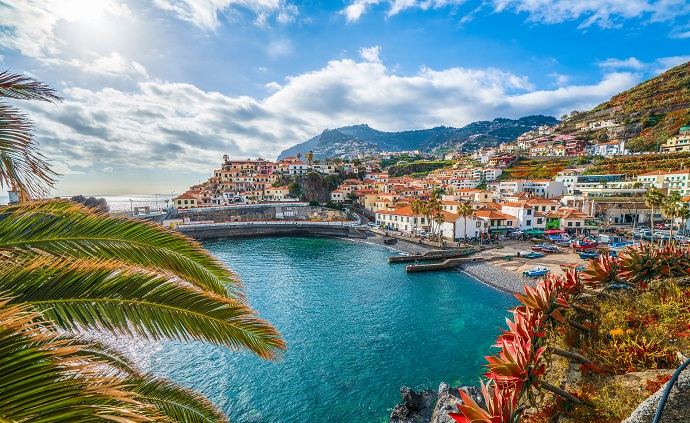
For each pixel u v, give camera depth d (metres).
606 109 182.38
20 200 4.47
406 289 40.00
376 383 20.80
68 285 3.60
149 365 22.80
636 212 75.19
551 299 8.09
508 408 4.96
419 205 71.81
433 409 17.61
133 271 4.08
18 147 4.36
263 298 36.91
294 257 59.91
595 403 6.35
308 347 25.38
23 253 3.91
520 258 50.84
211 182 134.38
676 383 4.40
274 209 104.00
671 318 8.24
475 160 185.75
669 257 10.11
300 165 142.50
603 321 8.63
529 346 6.29
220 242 77.00
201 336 4.34
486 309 33.22
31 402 1.97
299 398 19.47
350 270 49.78
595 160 119.62
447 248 59.59
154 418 2.66
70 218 4.40
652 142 124.56
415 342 26.12
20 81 4.30
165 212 94.50
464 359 23.50
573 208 74.94
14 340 2.14
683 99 140.62
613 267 9.91
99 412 2.12
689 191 78.06
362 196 117.94
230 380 21.19
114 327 3.72
